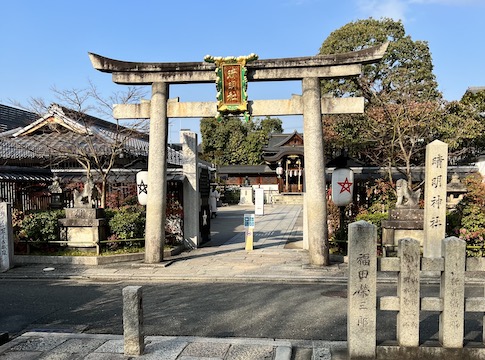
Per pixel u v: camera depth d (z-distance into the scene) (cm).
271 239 1545
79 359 470
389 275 902
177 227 1309
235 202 3872
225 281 895
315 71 998
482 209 1002
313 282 877
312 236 1000
